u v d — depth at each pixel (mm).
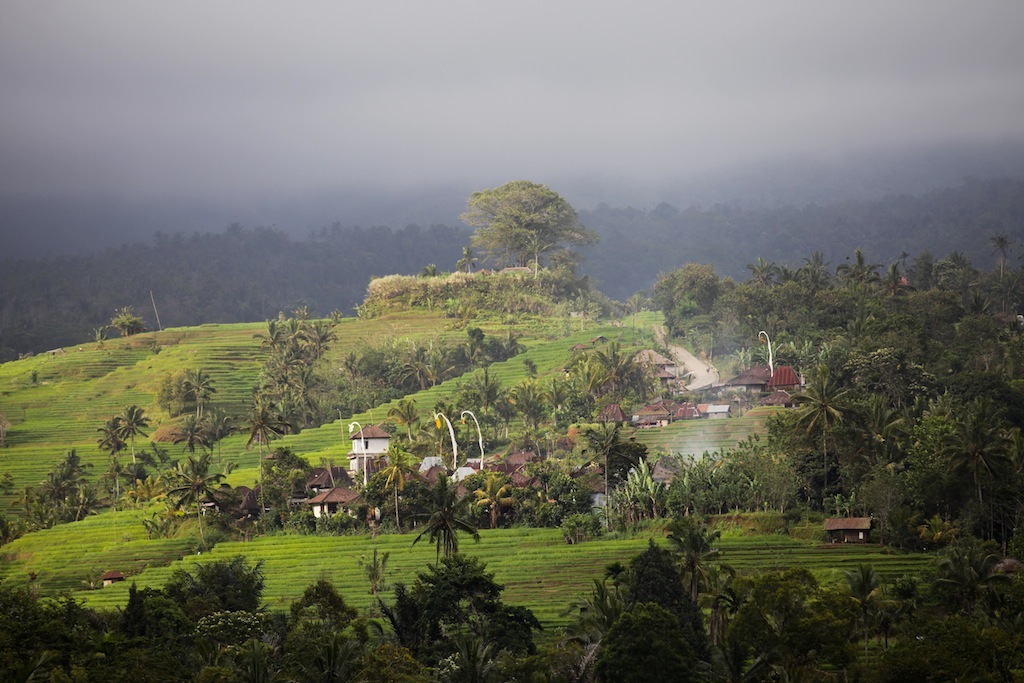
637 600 121000
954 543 155625
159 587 173250
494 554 171375
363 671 108312
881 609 125562
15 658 108438
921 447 170000
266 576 172875
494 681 110875
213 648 118500
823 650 109125
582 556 166250
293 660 111625
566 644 117625
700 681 107688
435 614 126125
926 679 107750
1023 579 129125
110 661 110375
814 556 156000
